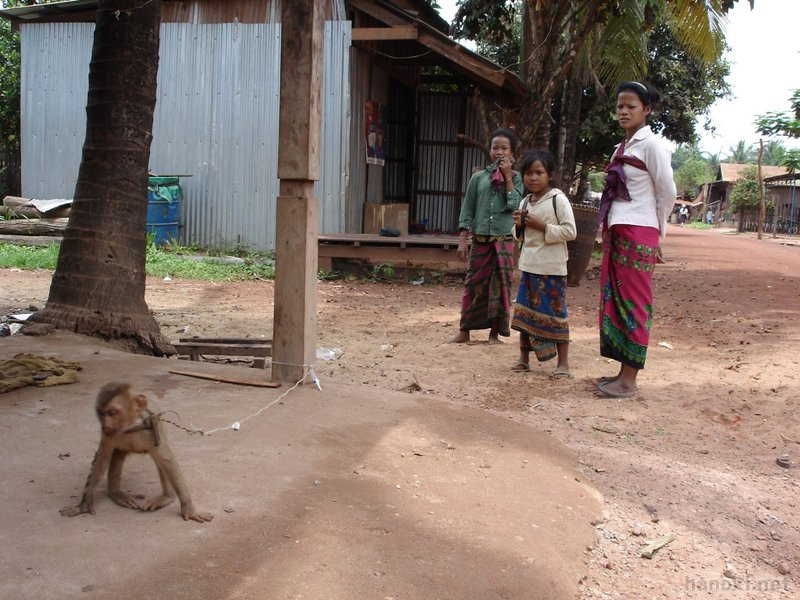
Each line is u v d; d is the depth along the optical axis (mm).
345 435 4102
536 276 6289
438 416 4688
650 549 3418
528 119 12664
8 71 19344
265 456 3646
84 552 2604
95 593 2367
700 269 16891
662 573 3244
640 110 5676
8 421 3900
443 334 8164
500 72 13125
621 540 3492
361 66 14789
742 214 47594
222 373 5148
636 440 4883
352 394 4918
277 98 14422
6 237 13953
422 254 12695
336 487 3387
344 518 3090
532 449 4312
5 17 15172
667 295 12102
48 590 2363
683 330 8805
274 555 2721
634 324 5676
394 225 16094
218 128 14711
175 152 14922
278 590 2510
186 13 14609
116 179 6035
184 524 2879
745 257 21203
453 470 3820
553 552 3150
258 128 14562
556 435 4863
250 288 11320
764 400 5711
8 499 2990
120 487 3115
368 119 15422
